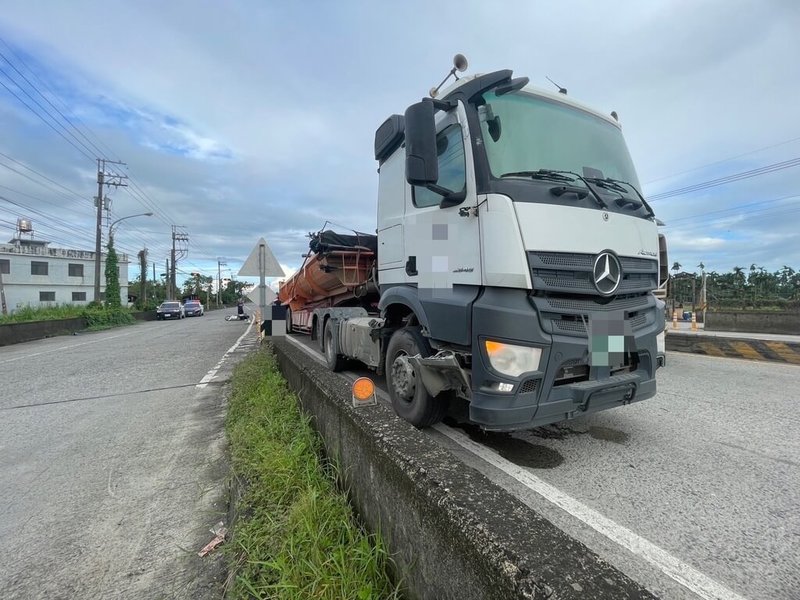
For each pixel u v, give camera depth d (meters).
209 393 6.27
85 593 2.10
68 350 12.79
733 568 2.01
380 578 1.78
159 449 4.05
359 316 6.18
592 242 3.06
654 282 3.60
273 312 11.00
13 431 4.69
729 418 4.20
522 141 3.32
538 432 3.84
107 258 33.19
